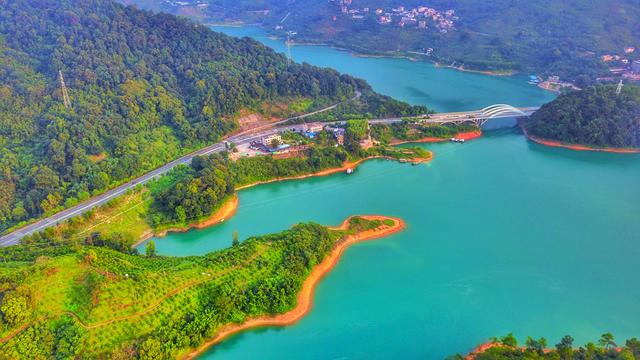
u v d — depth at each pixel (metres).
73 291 146.88
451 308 168.88
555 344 154.38
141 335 142.00
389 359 148.00
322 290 176.50
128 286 150.62
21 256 169.62
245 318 158.88
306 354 149.25
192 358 146.38
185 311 152.88
